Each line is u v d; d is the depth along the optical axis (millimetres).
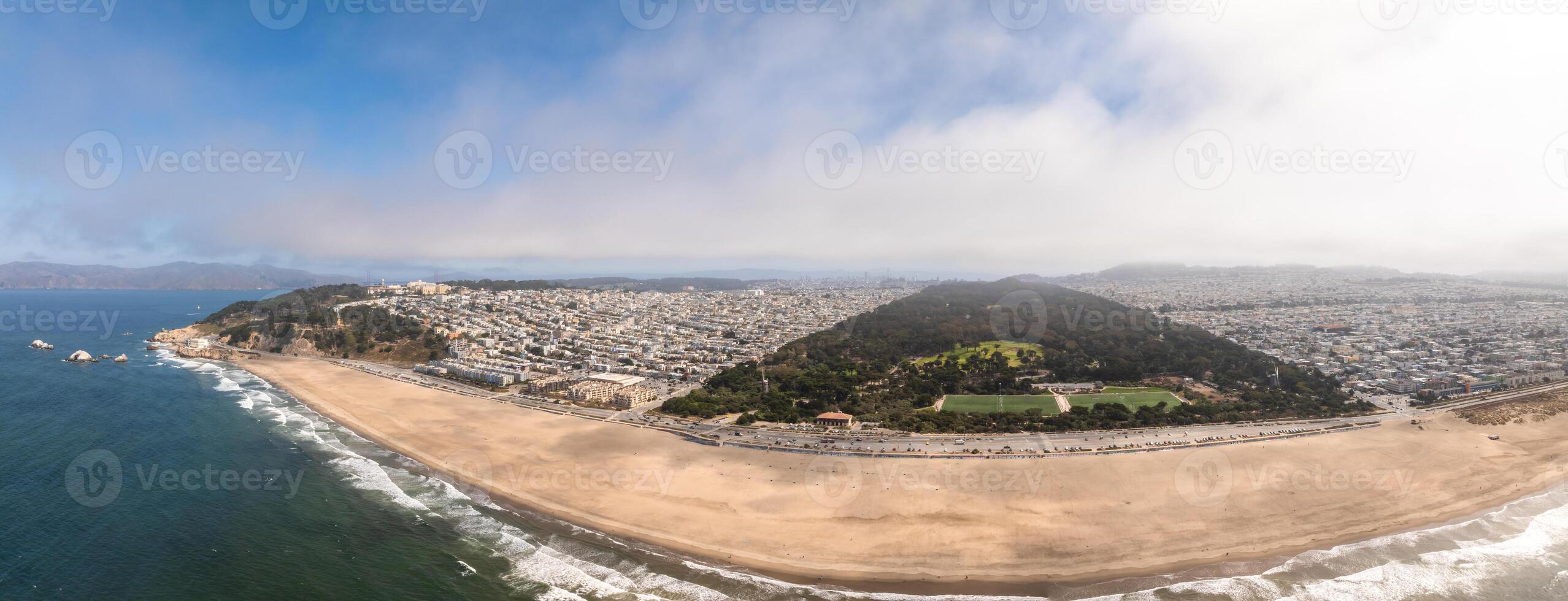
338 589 64812
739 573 68250
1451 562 69250
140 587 64438
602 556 71750
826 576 67500
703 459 102375
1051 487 87312
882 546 72500
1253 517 78750
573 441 113250
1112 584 65500
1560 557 70125
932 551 71250
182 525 77562
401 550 72812
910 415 125250
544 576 67812
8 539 73125
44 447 104750
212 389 156750
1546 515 79812
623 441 113062
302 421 126750
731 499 85812
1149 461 97062
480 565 69875
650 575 67875
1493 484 88625
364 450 108125
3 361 188750
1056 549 71438
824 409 133500
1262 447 104062
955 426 118188
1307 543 73000
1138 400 140125
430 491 90000
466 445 111188
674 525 78688
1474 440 107500
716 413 132875
